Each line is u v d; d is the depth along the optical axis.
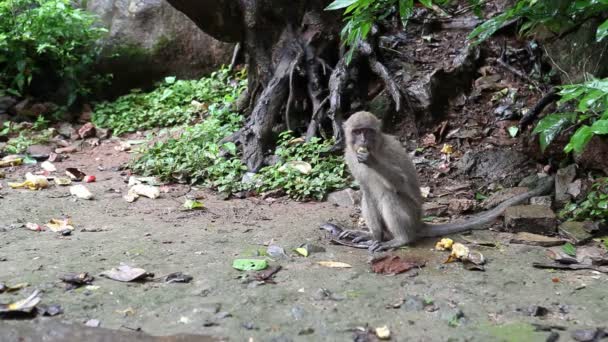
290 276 3.34
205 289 3.23
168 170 4.42
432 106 4.68
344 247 3.65
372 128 3.59
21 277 3.28
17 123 5.28
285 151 4.50
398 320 3.08
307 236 3.73
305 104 4.81
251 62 4.95
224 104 5.23
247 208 4.07
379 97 4.73
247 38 4.86
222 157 4.52
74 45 5.65
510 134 4.52
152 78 5.73
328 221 3.92
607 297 3.22
